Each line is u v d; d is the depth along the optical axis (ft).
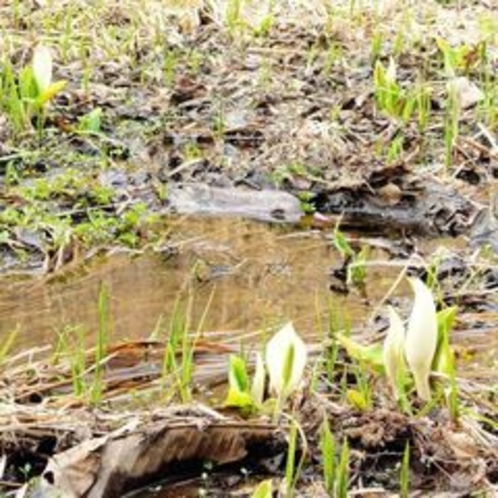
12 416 12.34
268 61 29.40
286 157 22.72
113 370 14.08
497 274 17.53
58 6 32.99
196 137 23.77
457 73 28.68
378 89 25.21
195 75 28.02
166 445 11.74
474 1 38.73
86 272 17.71
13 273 17.61
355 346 13.06
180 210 20.61
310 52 30.17
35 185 21.09
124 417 12.31
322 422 12.26
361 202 21.11
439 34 32.99
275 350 12.32
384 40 32.35
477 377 14.07
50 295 16.79
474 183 22.09
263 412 12.57
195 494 11.60
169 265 18.06
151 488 11.69
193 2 34.01
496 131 24.62
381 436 12.10
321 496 11.35
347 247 18.16
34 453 11.99
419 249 19.07
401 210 20.84
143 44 30.35
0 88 24.29
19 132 23.27
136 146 23.24
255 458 12.12
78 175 21.52
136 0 33.88
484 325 15.81
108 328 15.56
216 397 13.50
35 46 28.63
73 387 13.47
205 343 14.57
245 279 17.51
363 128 24.30
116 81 27.12
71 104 25.21
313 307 16.42
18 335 15.33
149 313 16.12
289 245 19.16
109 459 11.50
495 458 11.87
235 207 20.83
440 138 24.16
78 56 28.99
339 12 34.76
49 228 18.94
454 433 12.10
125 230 19.43
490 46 31.71
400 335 12.48
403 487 11.26
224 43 31.30
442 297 16.52
